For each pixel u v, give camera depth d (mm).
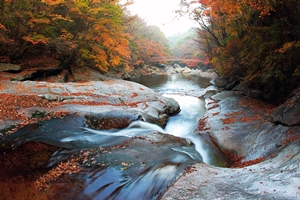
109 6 15445
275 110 7391
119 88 12258
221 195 3195
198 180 3797
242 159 6020
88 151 5531
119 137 6852
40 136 6129
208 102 14000
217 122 8727
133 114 8602
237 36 15766
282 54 9039
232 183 3561
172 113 11766
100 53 16844
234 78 17547
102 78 17562
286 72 9727
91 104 9258
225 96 14227
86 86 11234
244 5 10938
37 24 12516
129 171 4582
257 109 9633
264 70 10406
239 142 6750
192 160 5086
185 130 9531
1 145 5383
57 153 5324
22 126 6516
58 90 9922
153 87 23469
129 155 5371
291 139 5461
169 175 4242
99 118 7828
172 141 6855
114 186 4074
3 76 10906
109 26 16562
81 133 6852
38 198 3805
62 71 15328
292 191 2994
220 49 17328
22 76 11609
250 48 12148
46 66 14195
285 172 3648
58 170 4594
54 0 11383
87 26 15969
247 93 13336
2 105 7551
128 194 3816
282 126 6426
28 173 4465
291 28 9023
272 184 3297
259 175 3744
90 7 14164
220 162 6133
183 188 3539
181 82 28594
